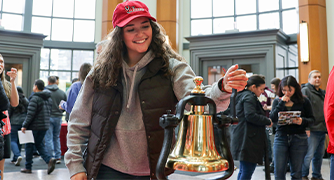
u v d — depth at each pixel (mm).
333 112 1966
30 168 4316
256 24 8234
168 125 633
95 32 8844
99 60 1260
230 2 8555
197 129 709
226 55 7410
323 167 4695
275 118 2949
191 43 7793
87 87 1267
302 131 2811
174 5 8062
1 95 2039
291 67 7773
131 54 1254
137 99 1219
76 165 1229
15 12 8359
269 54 7012
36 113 4258
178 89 1157
